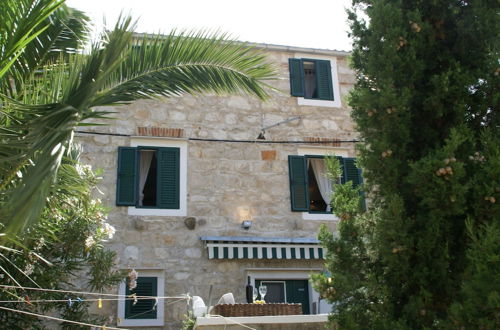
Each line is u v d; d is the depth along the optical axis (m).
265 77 5.91
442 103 5.48
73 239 8.09
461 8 5.93
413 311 4.84
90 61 4.61
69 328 8.12
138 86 5.38
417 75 5.62
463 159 5.19
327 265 5.63
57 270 7.98
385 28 5.76
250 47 5.86
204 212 12.09
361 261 5.57
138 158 12.16
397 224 4.98
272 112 13.24
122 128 12.25
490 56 5.46
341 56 14.20
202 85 5.68
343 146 13.41
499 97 5.39
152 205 12.14
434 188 4.94
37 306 7.89
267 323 7.45
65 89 4.57
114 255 8.73
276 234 12.34
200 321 7.29
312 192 13.35
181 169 12.27
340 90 13.87
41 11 4.76
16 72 5.71
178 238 11.76
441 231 5.02
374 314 5.12
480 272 4.32
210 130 12.73
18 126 4.41
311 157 13.19
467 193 5.03
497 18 5.62
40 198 3.65
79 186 5.91
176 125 12.55
